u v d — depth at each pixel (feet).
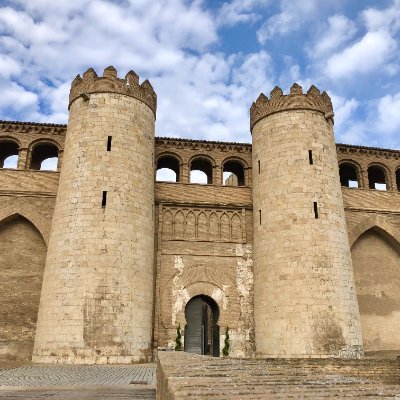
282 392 14.80
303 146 98.12
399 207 110.63
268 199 97.30
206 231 101.40
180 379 18.16
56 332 80.38
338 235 93.50
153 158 100.12
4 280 93.45
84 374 62.03
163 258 97.19
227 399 12.96
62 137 104.17
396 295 107.14
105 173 90.07
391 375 52.26
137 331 83.30
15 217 96.94
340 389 15.76
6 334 90.22
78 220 86.74
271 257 92.94
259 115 105.91
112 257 84.74
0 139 102.42
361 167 113.50
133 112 97.09
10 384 50.49
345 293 89.61
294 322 86.38
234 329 95.14
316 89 104.12
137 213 90.33
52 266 86.02
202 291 96.48
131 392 43.42
